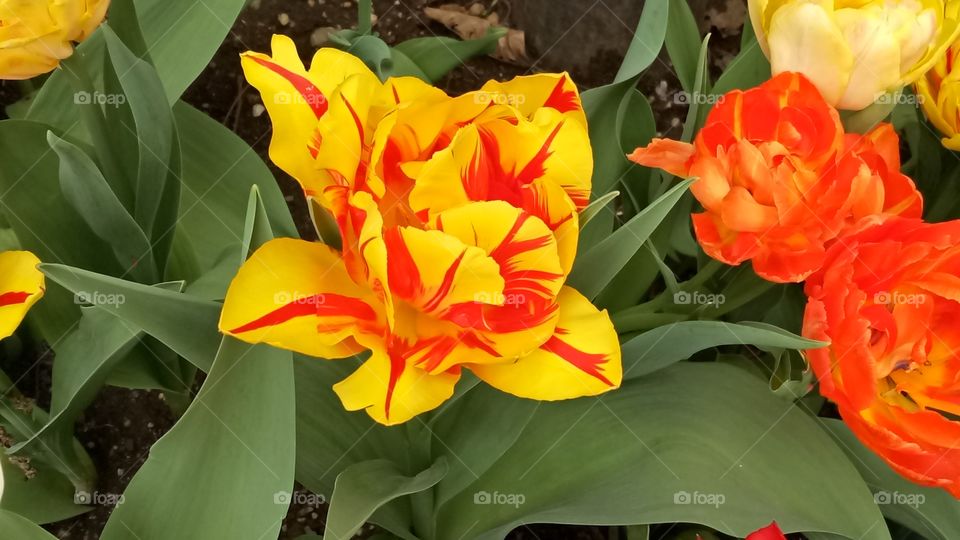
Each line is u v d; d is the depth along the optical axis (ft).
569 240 1.04
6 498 1.55
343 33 1.72
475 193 1.02
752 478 1.27
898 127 1.60
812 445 1.29
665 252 1.52
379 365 1.03
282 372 1.11
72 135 1.59
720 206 1.17
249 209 1.07
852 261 1.13
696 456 1.29
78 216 1.48
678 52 1.49
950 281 1.15
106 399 1.78
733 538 1.59
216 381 1.10
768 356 1.57
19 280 1.27
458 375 1.06
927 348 1.21
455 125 1.05
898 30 1.14
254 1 2.08
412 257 0.99
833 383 1.16
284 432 1.12
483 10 2.18
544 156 1.05
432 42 1.91
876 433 1.15
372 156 1.00
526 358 1.07
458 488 1.34
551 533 1.74
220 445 1.14
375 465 1.30
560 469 1.35
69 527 1.69
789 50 1.18
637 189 1.57
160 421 1.77
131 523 1.17
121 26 1.41
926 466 1.15
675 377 1.35
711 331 1.18
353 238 1.04
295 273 1.06
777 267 1.17
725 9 2.17
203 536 1.15
